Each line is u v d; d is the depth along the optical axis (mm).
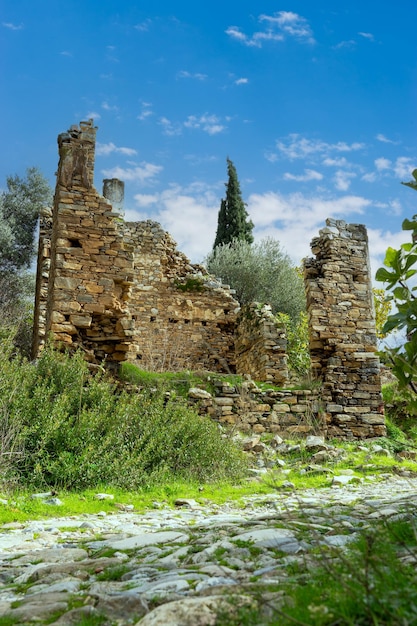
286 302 27797
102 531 5301
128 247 12984
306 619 2070
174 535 4633
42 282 18734
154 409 9703
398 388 3936
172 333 21062
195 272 22484
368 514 5262
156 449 8930
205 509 6887
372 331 15008
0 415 7715
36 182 28359
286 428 13281
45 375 9281
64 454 7668
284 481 9125
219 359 21219
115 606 2682
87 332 12586
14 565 3916
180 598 2740
